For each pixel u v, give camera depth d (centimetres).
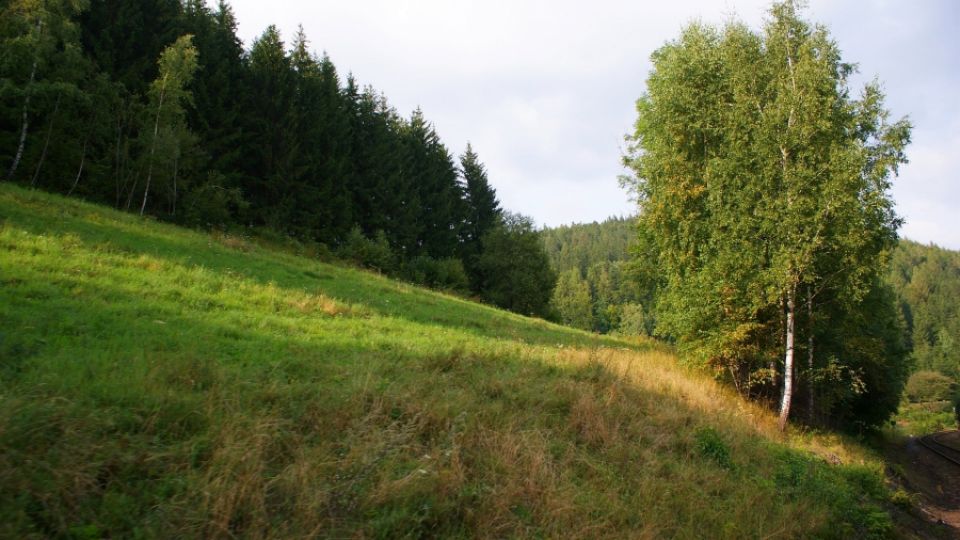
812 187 1438
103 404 557
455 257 5850
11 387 555
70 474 423
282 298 1498
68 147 2755
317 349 1009
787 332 1534
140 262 1477
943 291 14000
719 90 1817
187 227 3098
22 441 446
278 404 655
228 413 591
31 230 1530
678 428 1038
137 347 779
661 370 1497
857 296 1448
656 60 2303
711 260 1633
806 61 1485
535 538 549
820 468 1109
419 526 505
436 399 791
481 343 1473
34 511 394
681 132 1872
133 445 491
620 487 723
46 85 2525
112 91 2908
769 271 1463
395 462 584
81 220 1902
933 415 7212
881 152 1420
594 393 1058
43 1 2500
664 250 1995
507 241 5397
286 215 4059
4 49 2430
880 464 1549
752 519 727
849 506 909
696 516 700
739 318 1593
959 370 10044
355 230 4294
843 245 1416
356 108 5381
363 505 499
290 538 433
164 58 3058
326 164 4453
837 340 1825
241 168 4144
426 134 6575
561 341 2019
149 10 3647
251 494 461
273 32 4359
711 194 1586
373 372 867
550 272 5675
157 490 452
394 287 2578
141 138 2941
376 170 5172
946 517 1291
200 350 842
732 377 1784
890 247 1499
